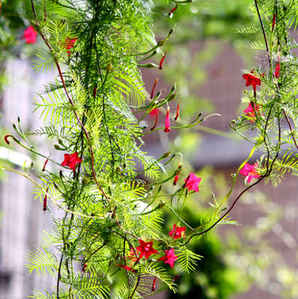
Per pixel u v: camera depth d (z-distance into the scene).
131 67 1.55
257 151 1.61
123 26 1.55
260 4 1.55
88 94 1.54
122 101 1.57
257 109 1.54
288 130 1.55
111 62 1.54
